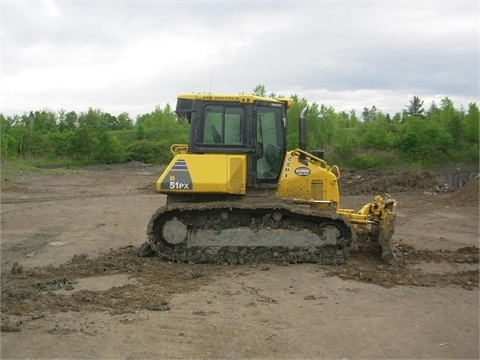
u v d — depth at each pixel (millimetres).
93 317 6957
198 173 9945
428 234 13641
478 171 36594
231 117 10352
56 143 51500
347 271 9266
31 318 6875
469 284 8586
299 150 10688
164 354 5816
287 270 9383
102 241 12797
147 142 53906
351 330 6547
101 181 32406
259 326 6664
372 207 10328
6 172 34906
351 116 61250
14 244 12445
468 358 5781
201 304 7512
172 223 10102
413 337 6348
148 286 8422
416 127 43125
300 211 9773
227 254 10023
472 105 44625
